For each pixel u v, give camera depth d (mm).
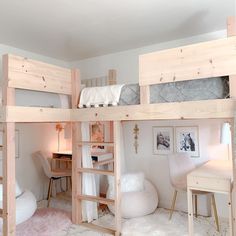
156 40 3736
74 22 3033
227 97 2168
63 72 3053
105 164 4012
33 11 2719
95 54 4387
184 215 3514
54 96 3283
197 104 2273
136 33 3438
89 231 3014
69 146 5031
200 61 2186
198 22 3107
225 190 2391
